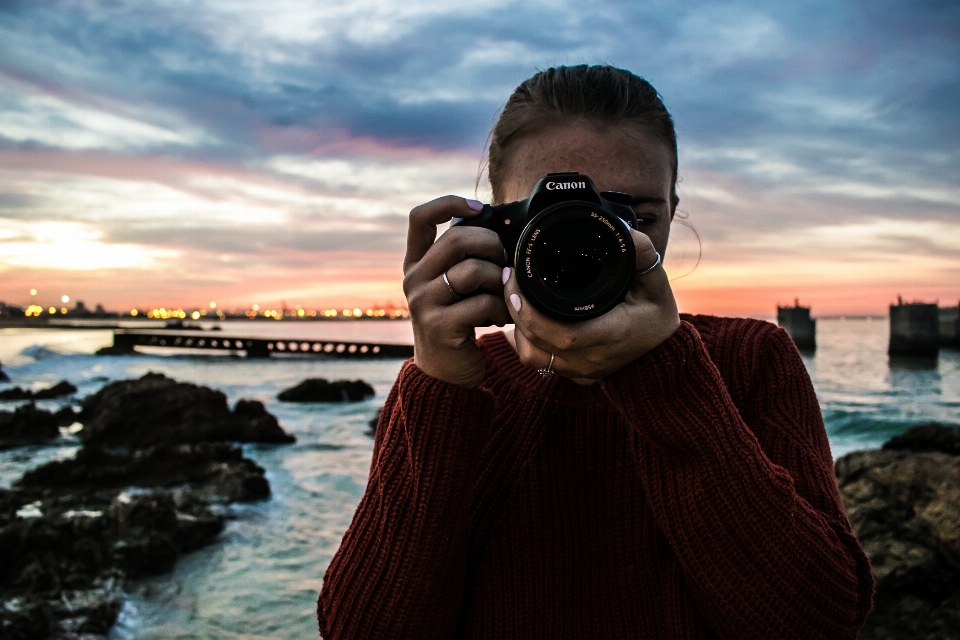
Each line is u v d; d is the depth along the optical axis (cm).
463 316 112
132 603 598
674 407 110
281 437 1455
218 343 5103
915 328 3731
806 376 132
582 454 128
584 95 127
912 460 576
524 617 122
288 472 1156
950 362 3541
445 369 117
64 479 976
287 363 4369
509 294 107
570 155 127
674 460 114
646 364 110
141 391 1455
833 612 104
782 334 137
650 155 129
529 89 136
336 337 8350
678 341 111
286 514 881
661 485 115
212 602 603
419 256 126
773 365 131
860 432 1764
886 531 512
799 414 126
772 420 125
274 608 591
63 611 550
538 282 103
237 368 3959
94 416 1580
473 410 116
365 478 1098
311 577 661
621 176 127
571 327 103
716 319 144
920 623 449
